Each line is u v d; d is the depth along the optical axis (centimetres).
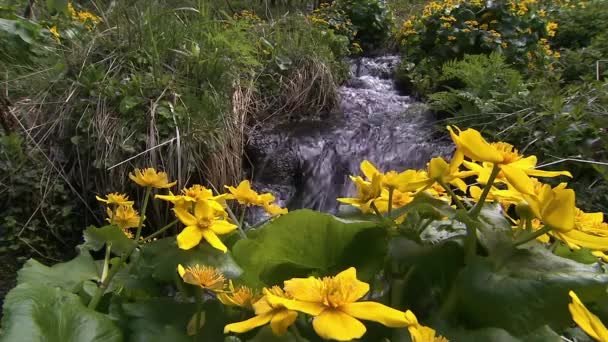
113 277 90
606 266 85
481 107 396
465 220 69
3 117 317
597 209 288
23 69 369
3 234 295
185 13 424
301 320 66
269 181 389
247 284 83
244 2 682
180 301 79
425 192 82
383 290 81
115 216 104
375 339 67
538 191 70
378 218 84
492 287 63
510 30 532
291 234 80
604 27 599
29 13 441
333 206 392
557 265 64
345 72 583
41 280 90
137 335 72
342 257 80
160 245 83
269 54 507
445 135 424
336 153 412
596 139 321
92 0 414
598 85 373
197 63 370
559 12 638
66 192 311
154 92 337
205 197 85
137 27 375
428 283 72
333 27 697
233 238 95
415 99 539
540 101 378
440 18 552
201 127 329
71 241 306
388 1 927
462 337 62
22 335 63
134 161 309
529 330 61
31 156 314
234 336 67
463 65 456
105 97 328
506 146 74
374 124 458
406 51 644
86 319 70
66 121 327
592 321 51
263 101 466
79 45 379
